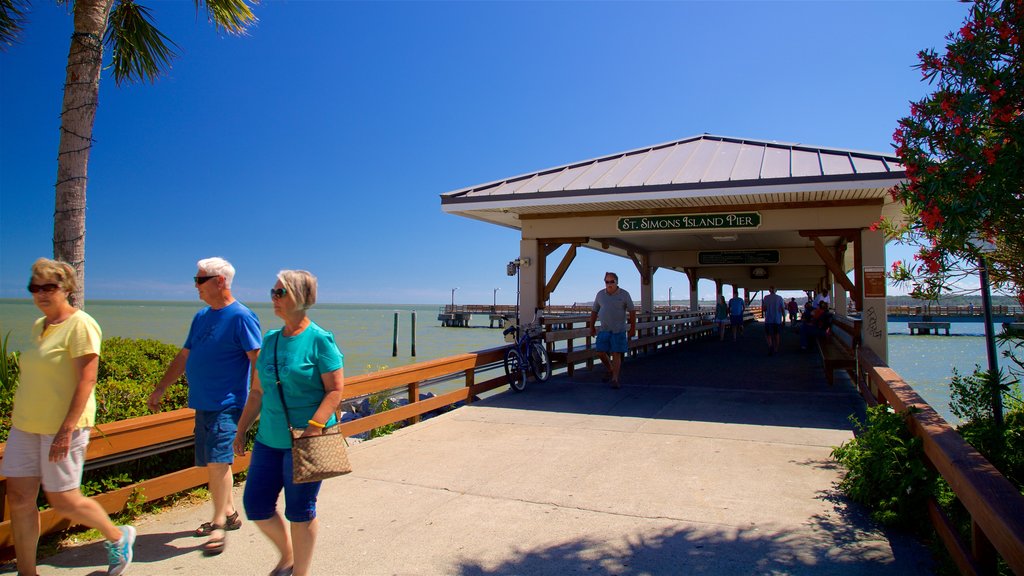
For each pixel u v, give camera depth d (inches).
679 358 616.1
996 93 123.6
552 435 273.4
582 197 383.9
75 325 132.0
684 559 146.9
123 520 172.9
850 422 293.3
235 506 185.9
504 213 446.6
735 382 433.7
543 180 430.6
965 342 1619.1
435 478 211.9
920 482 160.2
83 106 232.2
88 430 136.8
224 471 157.9
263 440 129.1
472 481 208.5
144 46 283.1
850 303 838.5
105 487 171.9
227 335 157.2
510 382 389.4
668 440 262.7
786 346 773.3
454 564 146.0
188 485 189.8
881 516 164.4
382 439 267.4
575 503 186.2
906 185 145.6
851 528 163.6
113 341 271.1
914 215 152.6
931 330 2289.6
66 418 128.8
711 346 780.6
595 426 291.1
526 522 171.6
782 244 700.7
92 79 235.5
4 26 245.8
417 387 305.1
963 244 139.4
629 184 378.3
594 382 433.7
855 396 364.8
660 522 170.4
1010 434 191.0
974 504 108.9
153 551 155.6
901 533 159.9
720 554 149.1
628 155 465.7
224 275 158.1
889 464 167.2
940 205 131.6
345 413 336.8
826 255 385.7
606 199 378.9
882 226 169.5
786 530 163.2
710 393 382.0
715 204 399.2
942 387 593.6
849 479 191.8
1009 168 118.5
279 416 126.8
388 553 152.1
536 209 424.5
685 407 336.8
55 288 132.3
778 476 210.2
